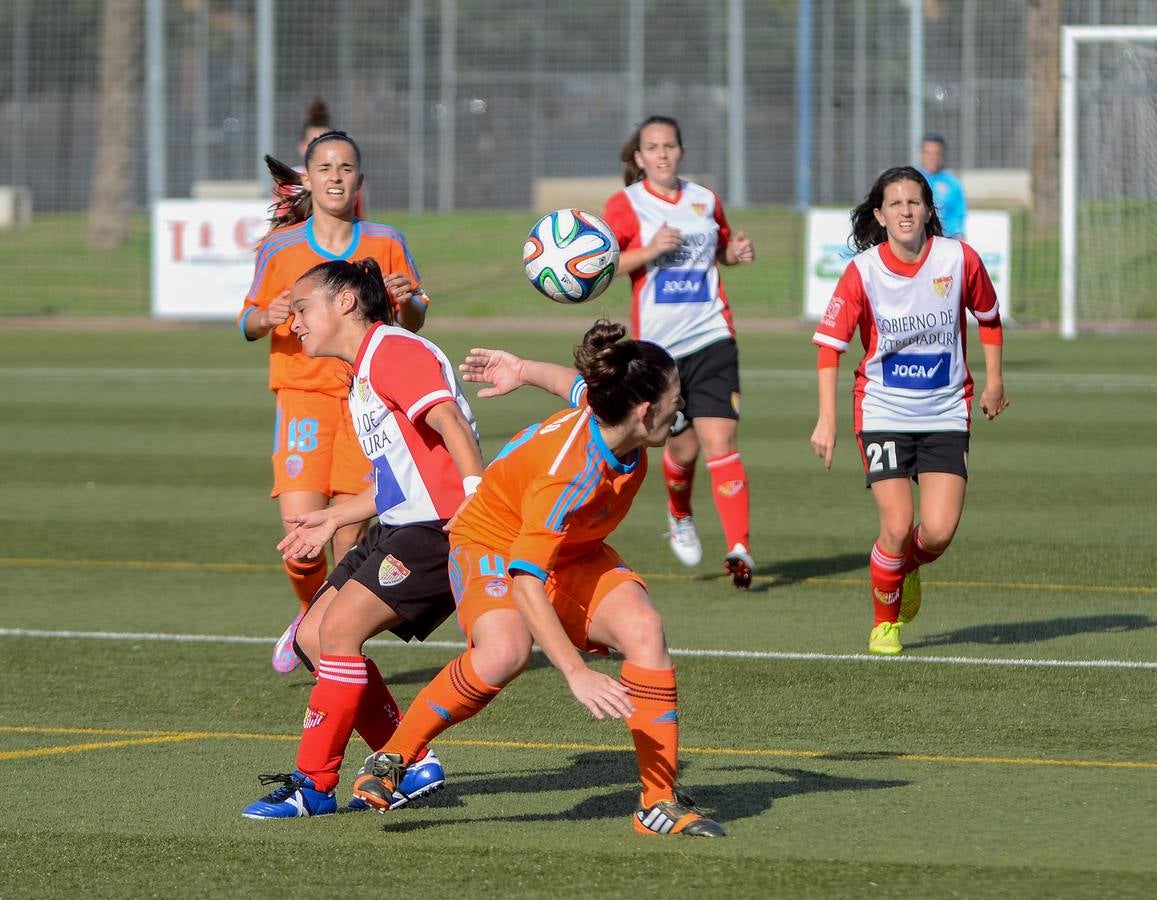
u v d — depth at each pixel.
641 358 15.09
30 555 32.91
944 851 15.64
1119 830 16.23
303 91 132.25
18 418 53.31
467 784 18.33
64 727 20.89
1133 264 83.31
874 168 119.50
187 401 57.34
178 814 17.17
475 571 16.30
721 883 14.79
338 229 23.92
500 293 96.62
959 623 26.59
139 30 129.00
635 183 31.05
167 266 83.50
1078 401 54.62
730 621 27.05
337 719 17.02
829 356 24.41
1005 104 110.88
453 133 128.75
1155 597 28.34
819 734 20.23
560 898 14.45
